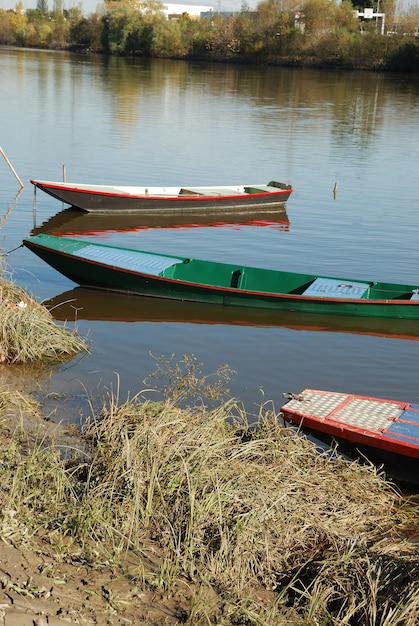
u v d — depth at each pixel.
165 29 94.94
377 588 6.46
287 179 27.97
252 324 14.44
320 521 7.47
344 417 9.61
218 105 49.09
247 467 7.99
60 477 7.48
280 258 18.81
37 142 32.84
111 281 15.42
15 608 5.52
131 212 22.75
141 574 6.38
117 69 75.81
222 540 6.81
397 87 64.62
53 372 11.56
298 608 6.45
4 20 121.12
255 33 88.62
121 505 7.31
